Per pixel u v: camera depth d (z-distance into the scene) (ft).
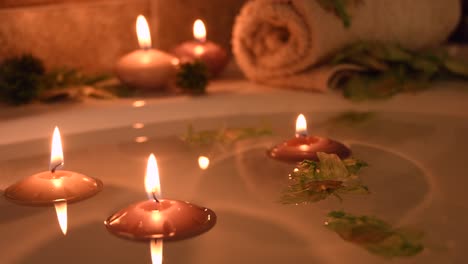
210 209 1.83
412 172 2.01
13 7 2.58
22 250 1.71
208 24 3.01
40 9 2.63
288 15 2.53
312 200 1.88
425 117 2.40
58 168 1.99
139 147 2.21
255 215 1.82
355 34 2.57
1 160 2.11
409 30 2.67
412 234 1.74
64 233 1.77
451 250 1.68
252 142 2.23
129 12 2.81
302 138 2.10
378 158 2.09
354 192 1.91
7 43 2.59
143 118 2.40
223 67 2.78
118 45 2.81
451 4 2.79
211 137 2.27
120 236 1.74
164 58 2.57
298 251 1.70
